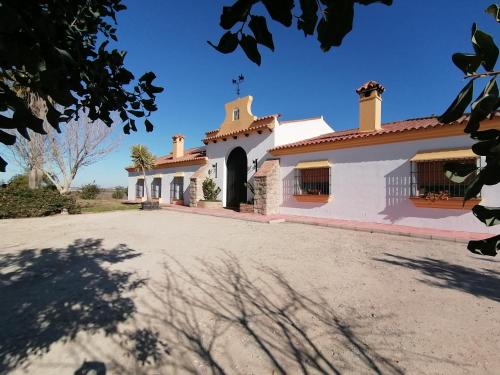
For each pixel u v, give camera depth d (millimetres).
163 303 3803
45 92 1192
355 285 4410
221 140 17219
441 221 8594
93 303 3812
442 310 3539
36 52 1018
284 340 2916
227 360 2600
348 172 10930
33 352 2721
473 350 2701
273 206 13367
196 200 17719
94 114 1700
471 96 708
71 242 7793
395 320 3301
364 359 2594
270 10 818
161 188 22953
